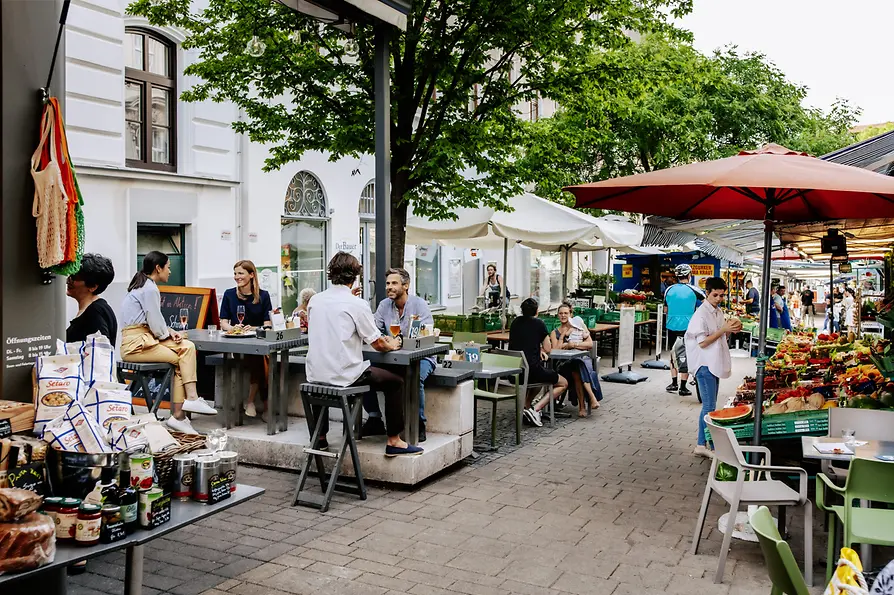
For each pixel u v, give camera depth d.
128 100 11.92
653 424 10.60
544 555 5.65
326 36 10.79
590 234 12.31
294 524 6.19
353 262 6.86
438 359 10.62
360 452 7.29
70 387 3.91
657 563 5.54
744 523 6.03
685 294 13.27
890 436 5.93
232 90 10.84
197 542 5.77
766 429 6.78
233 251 13.66
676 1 11.12
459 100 10.75
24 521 3.11
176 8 10.52
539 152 11.31
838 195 6.74
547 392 10.75
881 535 4.67
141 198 11.69
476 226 12.38
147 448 3.73
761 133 22.94
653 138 22.14
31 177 4.18
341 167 16.36
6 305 4.06
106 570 5.19
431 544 5.81
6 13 4.04
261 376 8.55
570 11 10.38
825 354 8.28
